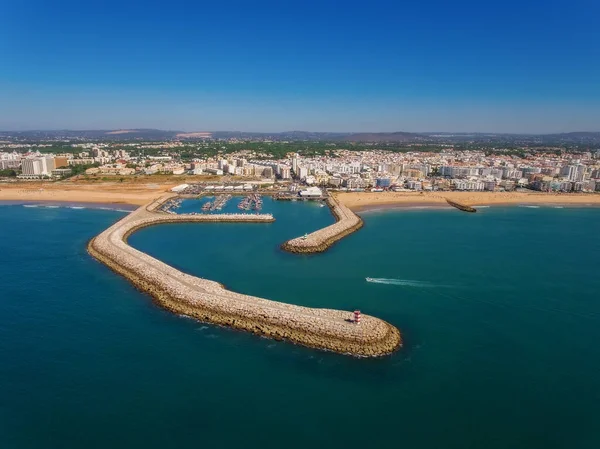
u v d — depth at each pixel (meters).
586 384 83.81
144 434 69.69
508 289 131.38
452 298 123.75
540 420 73.88
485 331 104.00
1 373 85.00
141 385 81.69
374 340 95.06
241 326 103.31
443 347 96.25
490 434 70.50
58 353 92.25
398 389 81.56
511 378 85.38
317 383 82.94
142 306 116.19
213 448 66.88
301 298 122.62
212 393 79.56
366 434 70.06
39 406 75.94
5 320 107.50
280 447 67.06
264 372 86.12
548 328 106.12
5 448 66.88
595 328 106.38
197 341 97.50
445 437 69.69
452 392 80.88
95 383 82.12
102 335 100.12
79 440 68.44
